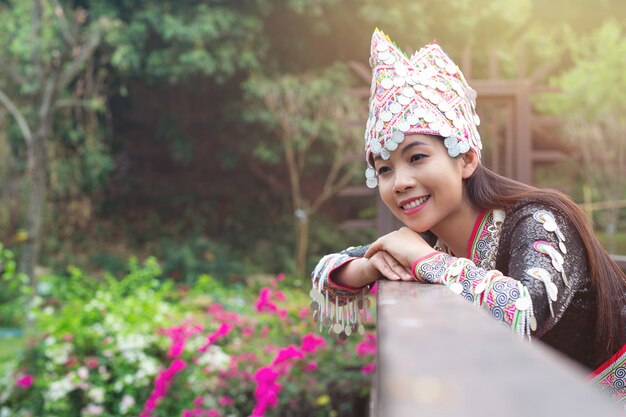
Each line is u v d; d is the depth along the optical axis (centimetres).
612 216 1214
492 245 139
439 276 120
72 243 1191
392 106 136
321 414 387
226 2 1200
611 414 21
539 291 119
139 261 1167
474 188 141
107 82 1288
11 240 1063
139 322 466
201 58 1146
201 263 1111
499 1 1311
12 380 461
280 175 1365
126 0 1173
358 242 1298
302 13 1220
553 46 1616
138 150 1373
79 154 1187
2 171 1073
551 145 898
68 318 464
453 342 31
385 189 140
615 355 137
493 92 736
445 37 1295
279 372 390
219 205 1337
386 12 1220
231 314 508
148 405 404
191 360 448
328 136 1222
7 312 817
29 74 1011
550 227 128
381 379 26
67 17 1120
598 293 133
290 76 1217
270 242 1277
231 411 412
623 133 1255
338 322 152
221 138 1330
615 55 1376
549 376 24
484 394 23
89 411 427
